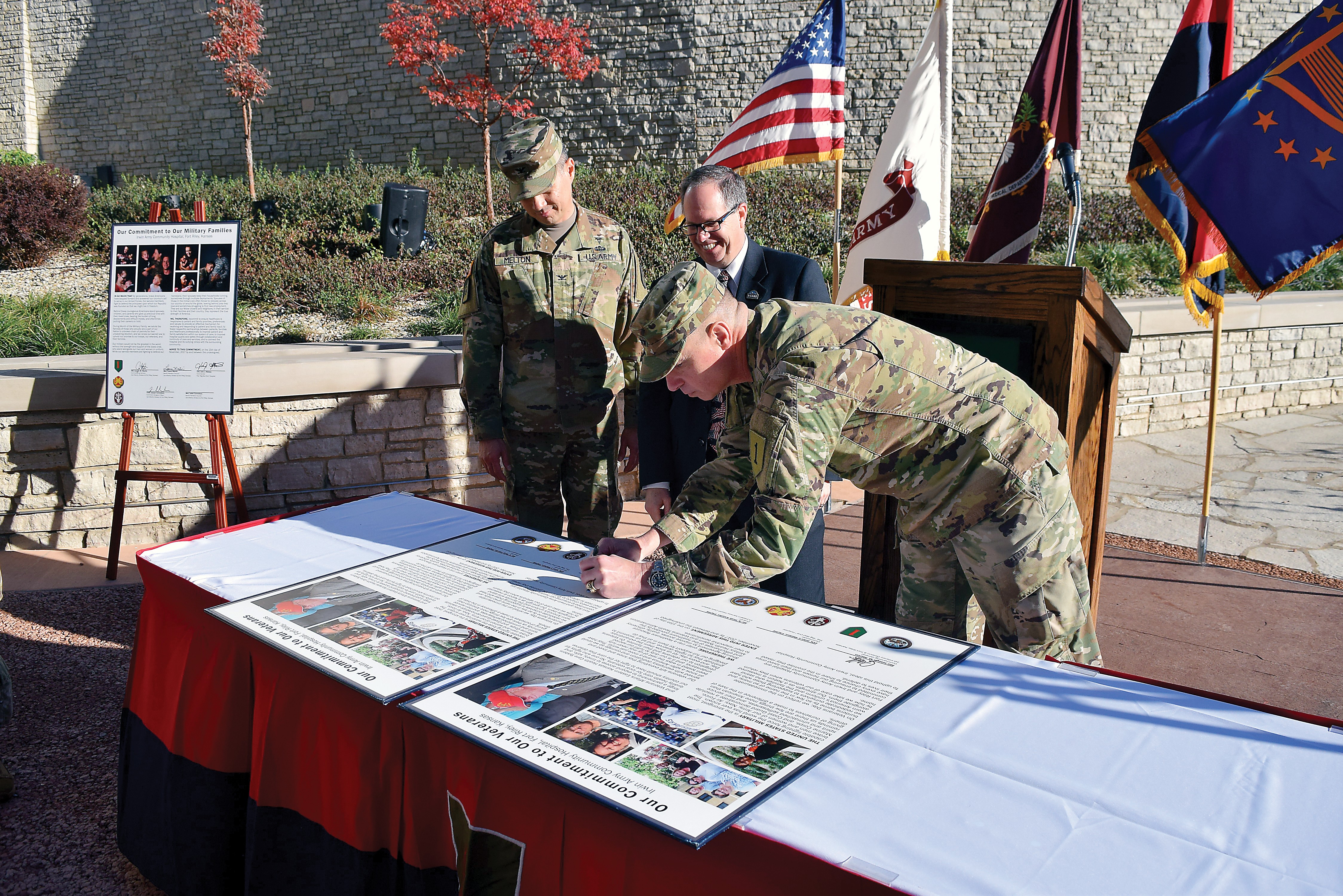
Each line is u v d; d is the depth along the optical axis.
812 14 13.05
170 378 3.99
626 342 2.77
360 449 4.62
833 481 5.45
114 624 3.62
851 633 1.74
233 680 1.84
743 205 2.60
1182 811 1.16
